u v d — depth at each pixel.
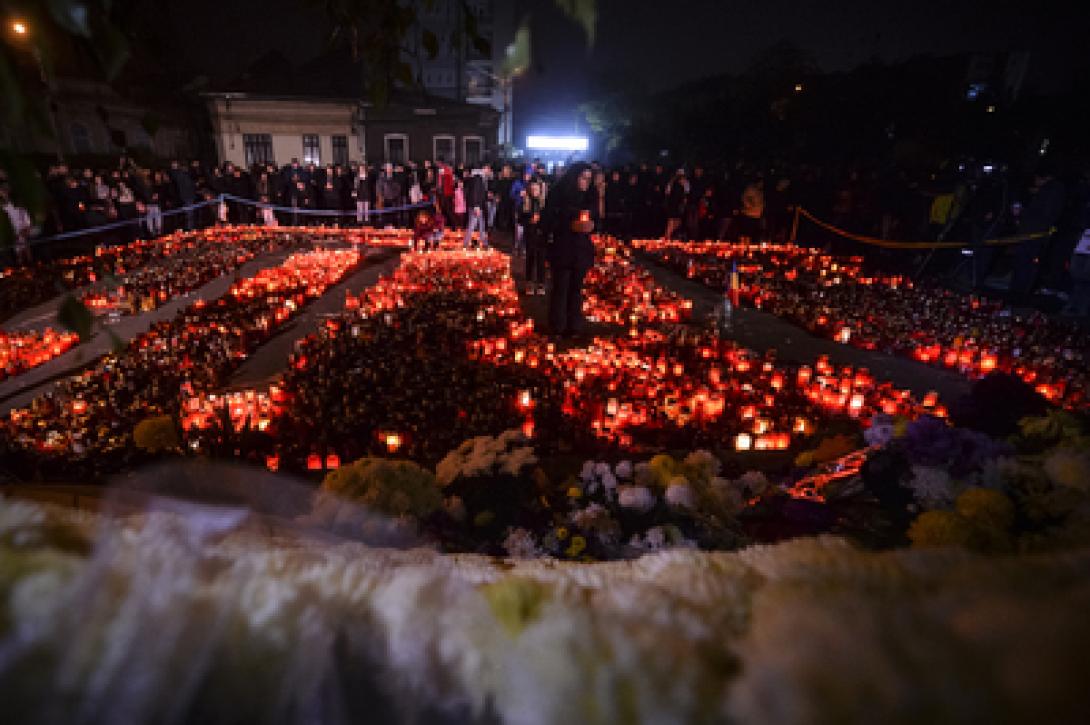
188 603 0.48
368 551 0.96
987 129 20.53
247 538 0.77
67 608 0.44
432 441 5.11
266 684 0.47
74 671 0.41
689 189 18.00
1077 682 0.31
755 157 27.55
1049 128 16.72
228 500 1.63
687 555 0.69
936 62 23.34
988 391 2.16
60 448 4.73
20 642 0.41
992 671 0.33
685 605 0.55
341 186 20.48
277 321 9.16
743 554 0.67
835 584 0.53
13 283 10.80
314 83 29.75
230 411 5.31
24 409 5.76
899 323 9.43
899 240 15.88
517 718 0.51
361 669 0.53
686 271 14.11
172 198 17.80
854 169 16.81
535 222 11.56
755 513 2.56
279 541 0.82
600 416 5.57
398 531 1.96
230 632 0.48
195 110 27.55
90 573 0.47
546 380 6.63
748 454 5.02
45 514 0.56
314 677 0.49
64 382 6.34
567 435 5.25
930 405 5.88
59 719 0.40
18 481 4.25
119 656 0.42
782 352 8.18
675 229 18.55
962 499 1.66
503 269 13.52
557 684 0.49
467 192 15.81
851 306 10.63
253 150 29.27
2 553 0.48
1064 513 1.52
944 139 21.22
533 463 2.71
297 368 6.93
